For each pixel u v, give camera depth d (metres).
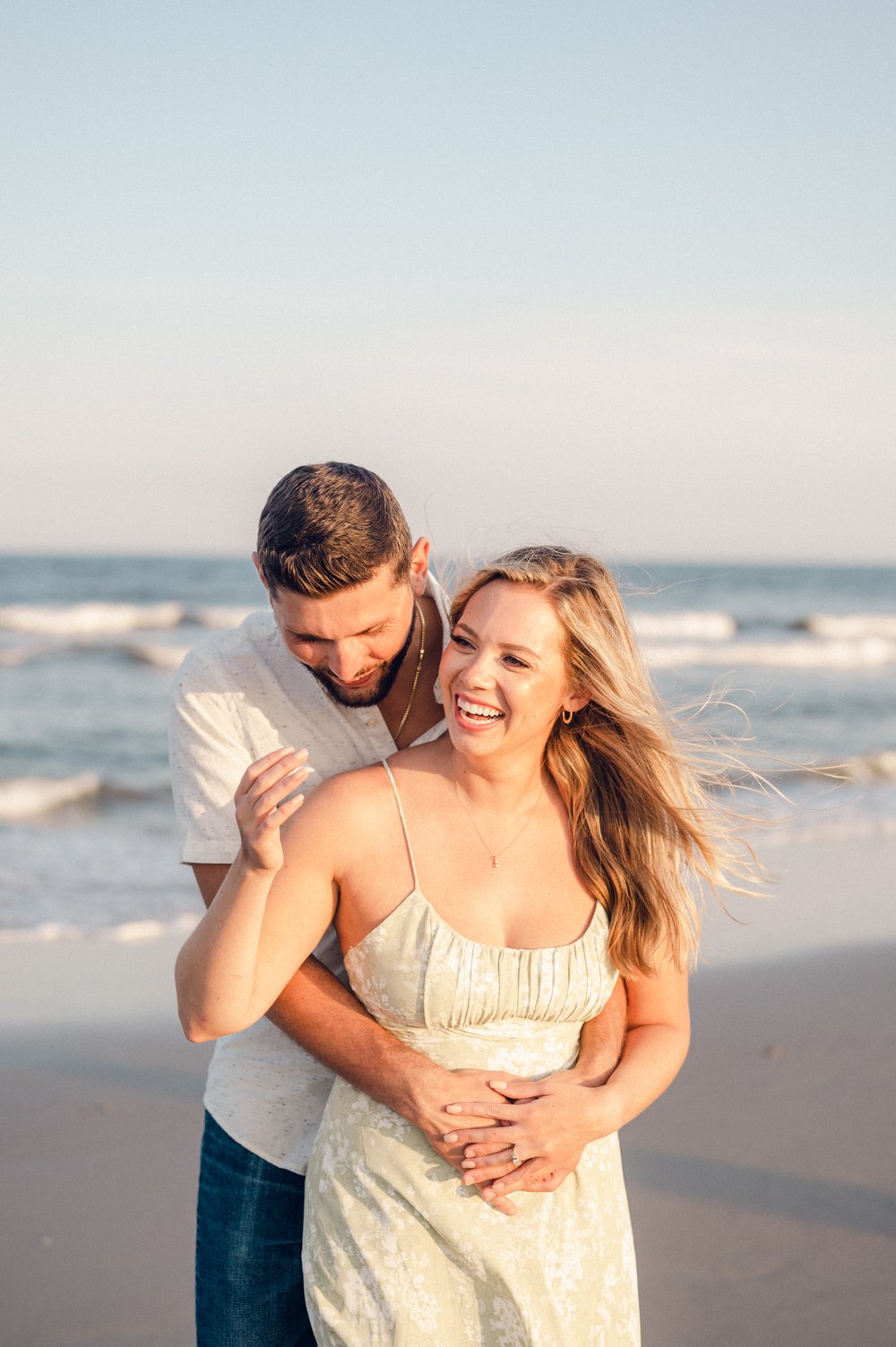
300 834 2.35
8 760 18.44
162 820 14.60
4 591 44.28
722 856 2.67
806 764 2.89
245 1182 2.58
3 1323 3.89
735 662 33.09
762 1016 6.79
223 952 2.12
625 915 2.50
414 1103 2.25
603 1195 2.41
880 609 49.06
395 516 2.48
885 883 10.39
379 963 2.34
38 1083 5.81
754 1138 5.12
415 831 2.40
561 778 2.53
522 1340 2.24
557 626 2.39
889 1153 4.96
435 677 2.71
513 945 2.38
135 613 33.41
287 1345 2.60
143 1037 6.49
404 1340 2.20
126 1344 3.79
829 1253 4.16
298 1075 2.58
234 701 2.61
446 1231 2.23
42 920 9.10
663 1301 3.86
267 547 2.39
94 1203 4.70
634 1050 2.52
